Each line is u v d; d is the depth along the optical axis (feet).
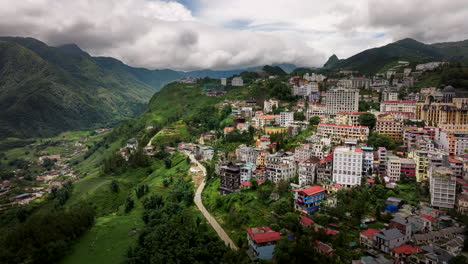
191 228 563.48
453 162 602.44
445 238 453.99
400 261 416.46
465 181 575.79
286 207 578.25
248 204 633.61
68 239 602.44
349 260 428.97
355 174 625.41
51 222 615.98
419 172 620.49
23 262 527.40
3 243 563.07
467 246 426.51
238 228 572.10
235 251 472.44
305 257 435.53
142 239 579.48
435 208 529.45
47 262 540.52
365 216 527.81
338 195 583.58
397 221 460.96
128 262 514.27
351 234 488.02
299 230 503.20
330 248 442.50
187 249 495.00
